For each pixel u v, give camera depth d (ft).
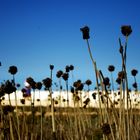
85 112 8.06
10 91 5.93
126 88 5.06
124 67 4.86
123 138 5.13
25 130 6.91
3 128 5.96
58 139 7.92
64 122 9.01
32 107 6.90
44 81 6.00
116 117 5.32
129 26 4.73
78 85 7.76
